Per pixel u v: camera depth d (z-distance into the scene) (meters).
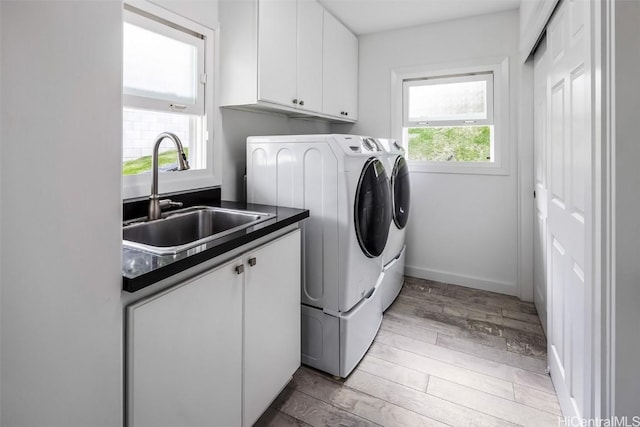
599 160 0.91
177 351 0.96
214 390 1.11
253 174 1.94
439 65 2.90
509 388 1.68
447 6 2.58
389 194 2.12
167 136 1.47
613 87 0.85
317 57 2.47
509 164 2.75
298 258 1.61
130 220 1.50
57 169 0.64
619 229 0.86
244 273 1.24
